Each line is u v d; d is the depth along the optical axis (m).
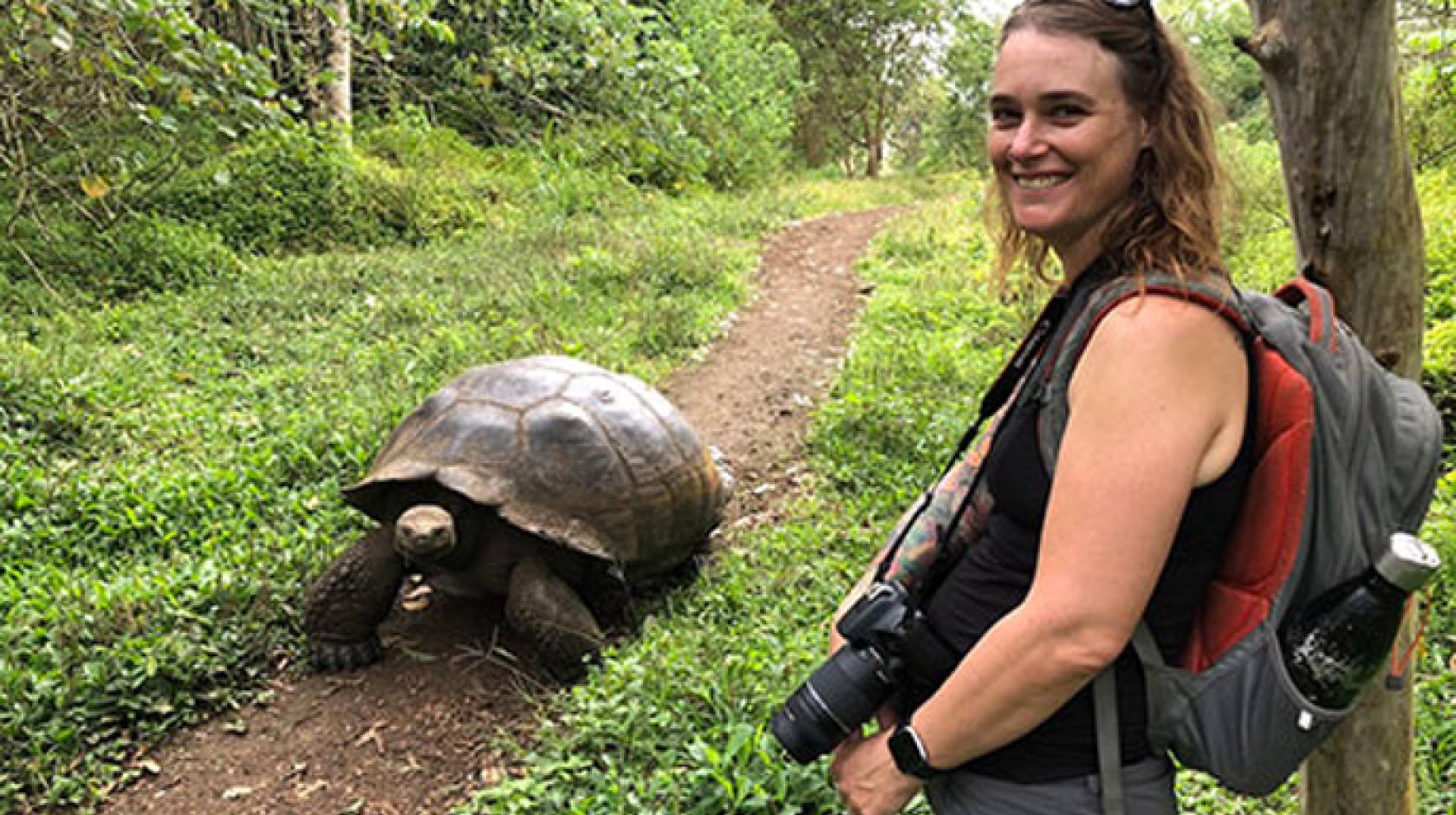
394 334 6.99
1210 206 1.26
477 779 3.05
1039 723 1.21
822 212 15.03
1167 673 1.24
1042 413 1.27
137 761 3.13
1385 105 1.50
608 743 2.96
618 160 7.21
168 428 5.25
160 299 7.68
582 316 7.66
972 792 1.35
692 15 15.11
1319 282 1.62
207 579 3.78
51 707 3.16
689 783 2.69
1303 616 1.22
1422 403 1.33
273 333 7.02
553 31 7.09
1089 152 1.26
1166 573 1.22
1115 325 1.17
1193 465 1.13
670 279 8.96
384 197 10.51
